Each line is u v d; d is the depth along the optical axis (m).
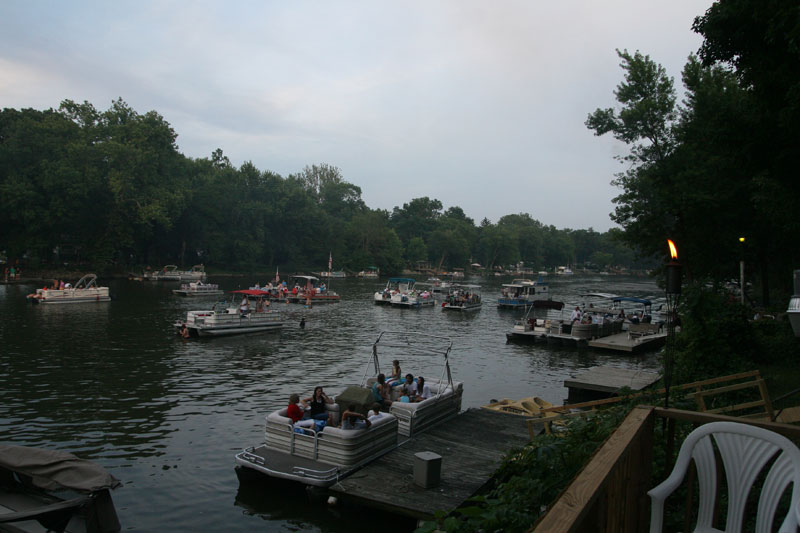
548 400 21.44
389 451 12.77
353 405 12.46
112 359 25.47
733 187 23.23
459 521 4.07
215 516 10.76
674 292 5.61
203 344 30.80
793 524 2.73
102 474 9.10
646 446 3.42
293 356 28.25
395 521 10.72
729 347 15.03
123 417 16.81
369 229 128.88
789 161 12.54
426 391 15.44
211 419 16.92
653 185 26.22
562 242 193.25
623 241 28.53
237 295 61.50
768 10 11.25
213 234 98.44
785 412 8.25
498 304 61.19
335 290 80.00
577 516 2.11
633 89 27.34
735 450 3.16
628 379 21.16
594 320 39.62
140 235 85.00
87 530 8.74
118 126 79.56
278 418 12.59
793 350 17.27
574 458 5.32
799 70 11.48
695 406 8.39
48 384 20.36
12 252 72.12
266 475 12.40
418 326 42.94
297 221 115.50
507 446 13.35
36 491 9.44
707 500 3.27
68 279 73.19
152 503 11.23
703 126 23.22
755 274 40.09
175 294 60.47
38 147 73.31
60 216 72.38
